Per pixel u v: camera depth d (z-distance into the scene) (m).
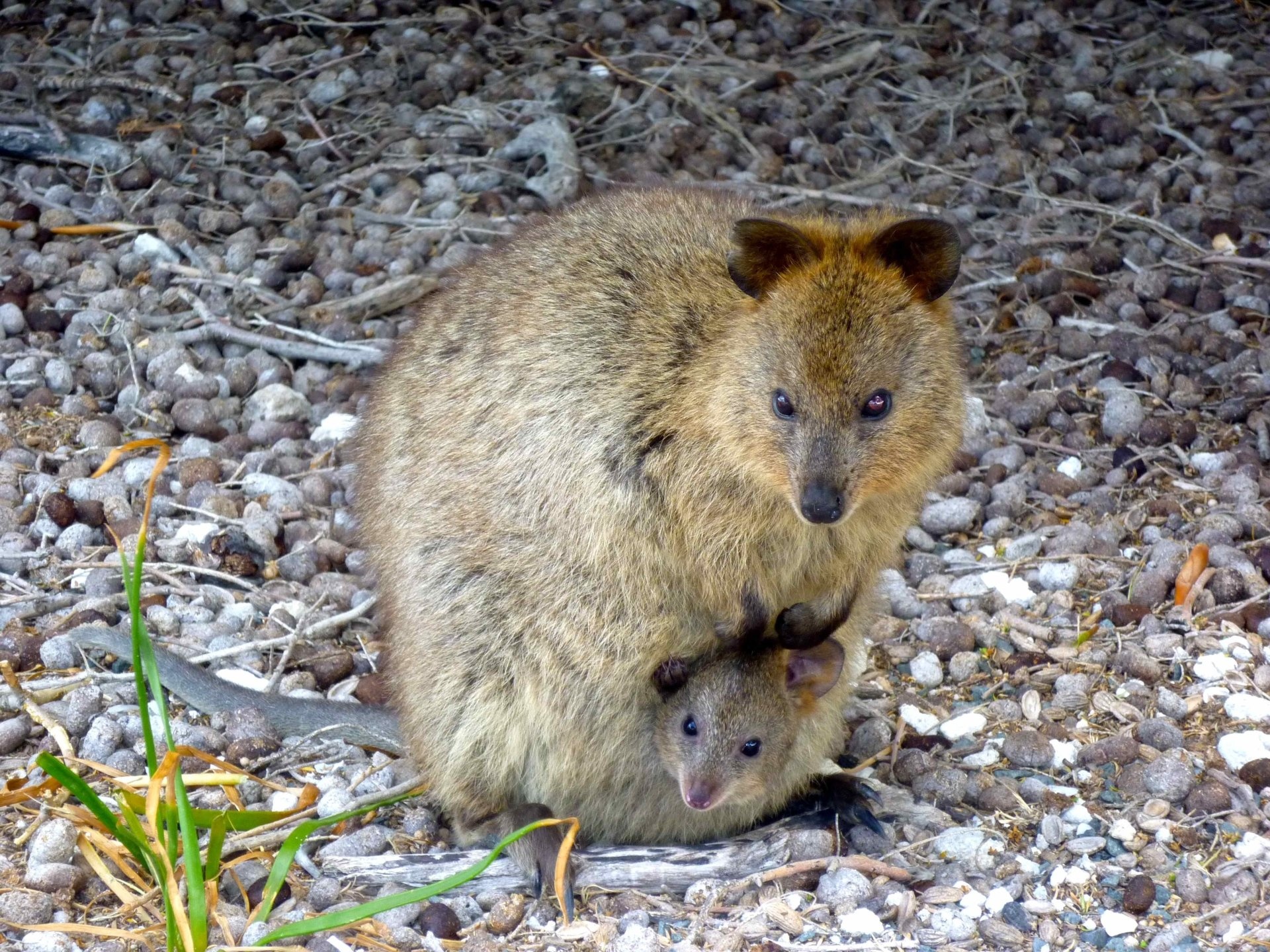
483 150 2.97
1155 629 2.29
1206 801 2.12
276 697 2.19
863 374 2.05
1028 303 2.67
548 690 2.10
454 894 2.06
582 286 2.10
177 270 2.63
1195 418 2.52
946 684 2.26
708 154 2.97
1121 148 3.04
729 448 2.07
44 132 2.82
